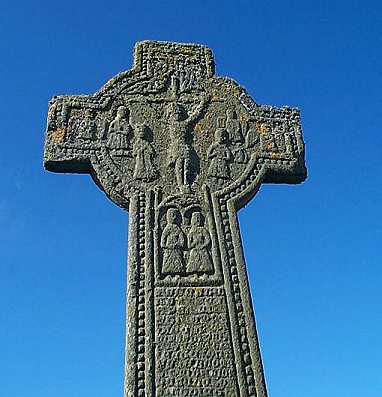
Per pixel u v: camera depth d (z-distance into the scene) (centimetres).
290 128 166
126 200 145
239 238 142
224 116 164
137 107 161
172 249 138
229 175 153
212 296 132
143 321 127
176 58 172
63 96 159
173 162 152
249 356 125
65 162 148
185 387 120
